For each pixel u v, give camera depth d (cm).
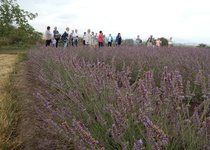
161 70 489
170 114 248
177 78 227
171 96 227
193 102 401
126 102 219
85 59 733
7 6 2217
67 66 445
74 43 1641
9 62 952
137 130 228
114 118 185
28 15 2342
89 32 1639
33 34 2408
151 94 248
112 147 219
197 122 218
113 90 289
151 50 916
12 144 260
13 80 561
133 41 2128
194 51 872
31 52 985
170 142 217
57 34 1544
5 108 351
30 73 631
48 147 253
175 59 583
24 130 298
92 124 250
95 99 287
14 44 2206
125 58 666
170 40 1662
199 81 282
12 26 2305
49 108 274
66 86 391
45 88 463
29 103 385
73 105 300
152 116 230
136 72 523
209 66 474
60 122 282
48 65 569
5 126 290
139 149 145
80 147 190
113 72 371
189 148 202
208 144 189
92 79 325
